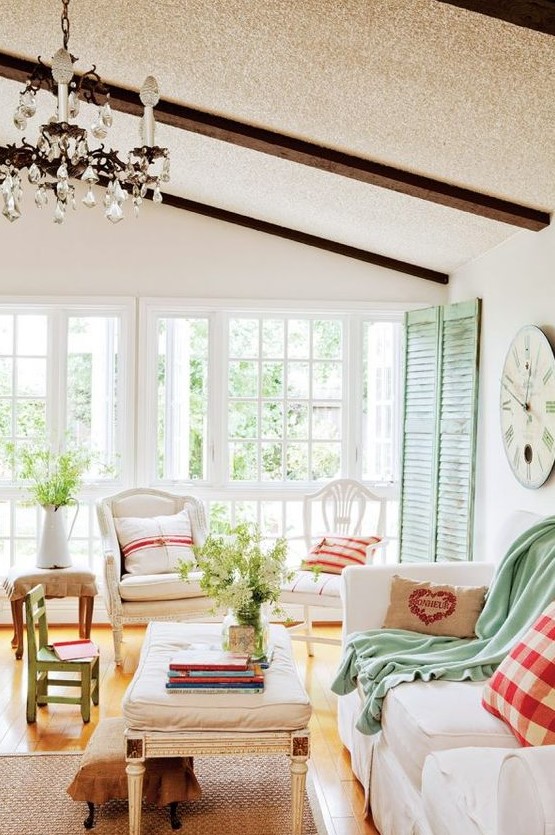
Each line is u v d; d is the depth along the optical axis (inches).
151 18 133.0
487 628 140.1
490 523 201.0
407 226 204.5
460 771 92.3
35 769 142.9
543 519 143.8
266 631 135.8
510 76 118.2
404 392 236.4
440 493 220.2
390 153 157.8
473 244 203.3
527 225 170.9
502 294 194.9
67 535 217.8
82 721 163.6
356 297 241.0
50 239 235.3
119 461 241.1
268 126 160.6
